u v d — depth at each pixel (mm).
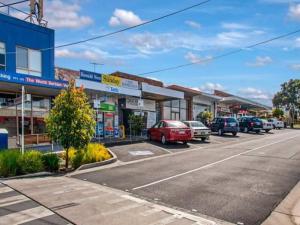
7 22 23984
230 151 22219
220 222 8570
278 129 57094
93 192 11250
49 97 23812
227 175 14031
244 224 8500
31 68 25422
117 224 8156
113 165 17031
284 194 11227
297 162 17500
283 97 93188
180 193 11195
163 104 39875
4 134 16984
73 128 15820
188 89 43062
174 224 8273
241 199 10570
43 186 12133
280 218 9016
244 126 43219
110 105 26469
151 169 15617
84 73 24688
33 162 14852
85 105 16359
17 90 21562
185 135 26047
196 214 9133
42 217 8547
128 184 12516
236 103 61094
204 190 11586
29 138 20891
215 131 37812
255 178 13484
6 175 14094
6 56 23812
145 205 9812
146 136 31422
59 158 16422
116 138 28750
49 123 16078
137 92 28922
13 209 9211
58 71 30906
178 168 15773
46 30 26562
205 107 50812
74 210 9164
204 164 16844
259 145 26266
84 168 16078
